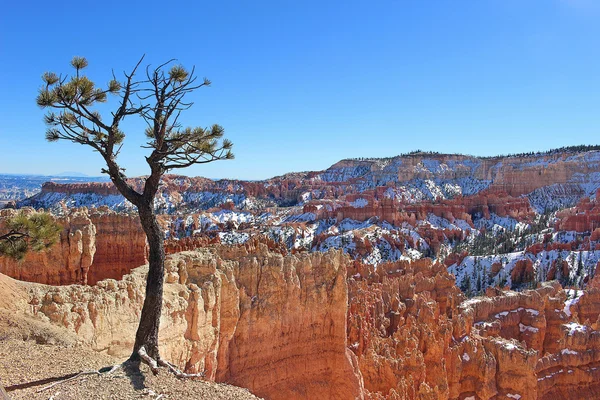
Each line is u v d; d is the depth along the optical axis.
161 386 17.19
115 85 19.19
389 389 42.66
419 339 49.53
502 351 49.81
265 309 33.91
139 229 46.34
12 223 25.95
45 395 15.63
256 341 33.59
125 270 45.84
